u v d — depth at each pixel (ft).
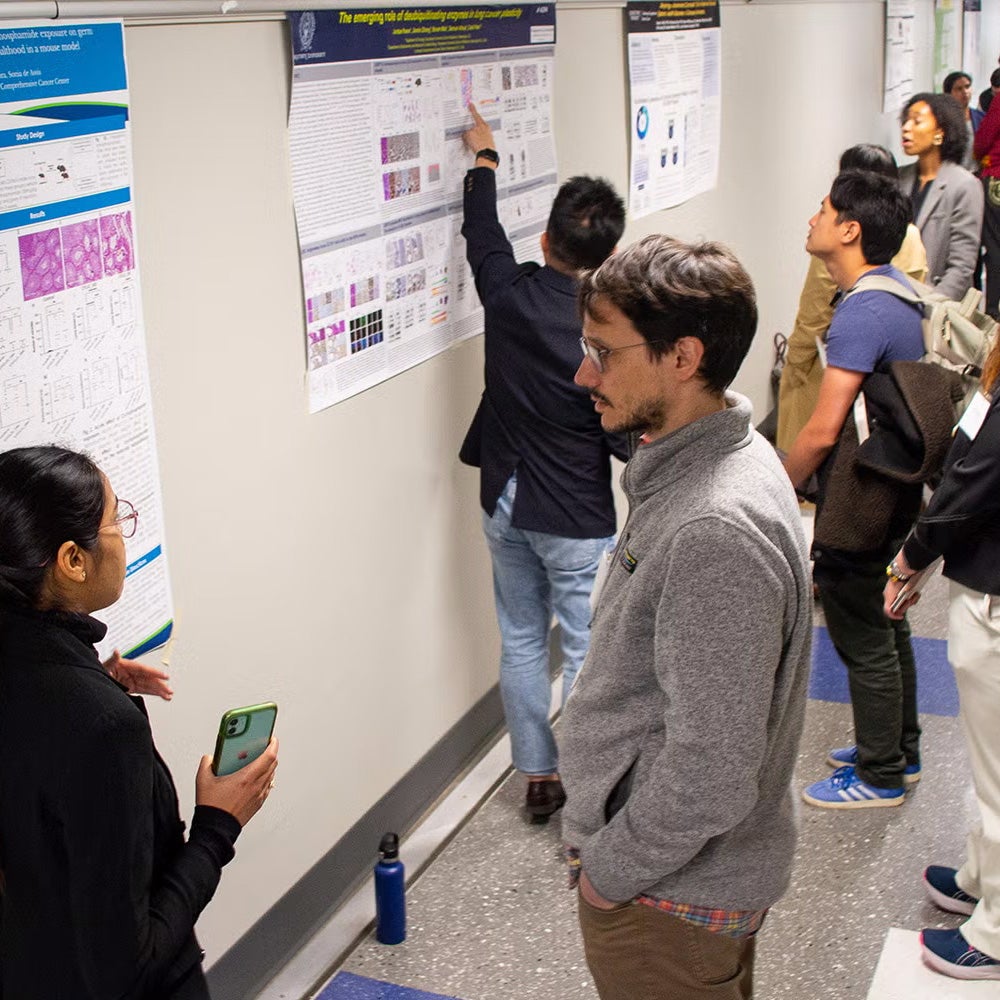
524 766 10.40
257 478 7.95
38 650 4.44
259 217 7.64
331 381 8.57
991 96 25.02
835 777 10.80
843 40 20.65
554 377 9.34
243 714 5.14
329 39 7.95
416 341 9.56
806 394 14.38
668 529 5.01
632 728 5.38
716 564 4.83
